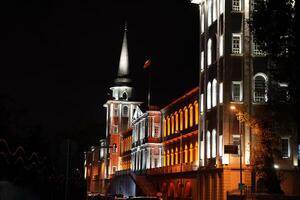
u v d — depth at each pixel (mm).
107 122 149750
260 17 32625
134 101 149000
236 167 53938
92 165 161375
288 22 31922
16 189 15383
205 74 63625
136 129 114500
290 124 46969
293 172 53812
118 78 152375
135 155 112750
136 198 44344
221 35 58469
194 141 72750
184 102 79312
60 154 20844
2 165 14391
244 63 56062
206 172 60375
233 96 55875
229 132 55094
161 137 96062
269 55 33469
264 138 49438
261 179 51812
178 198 73812
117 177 112125
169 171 78875
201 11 67188
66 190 20484
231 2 57438
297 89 31719
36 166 16906
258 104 55375
